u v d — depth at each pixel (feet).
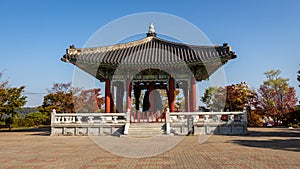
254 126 171.63
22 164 37.47
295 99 170.60
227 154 45.01
